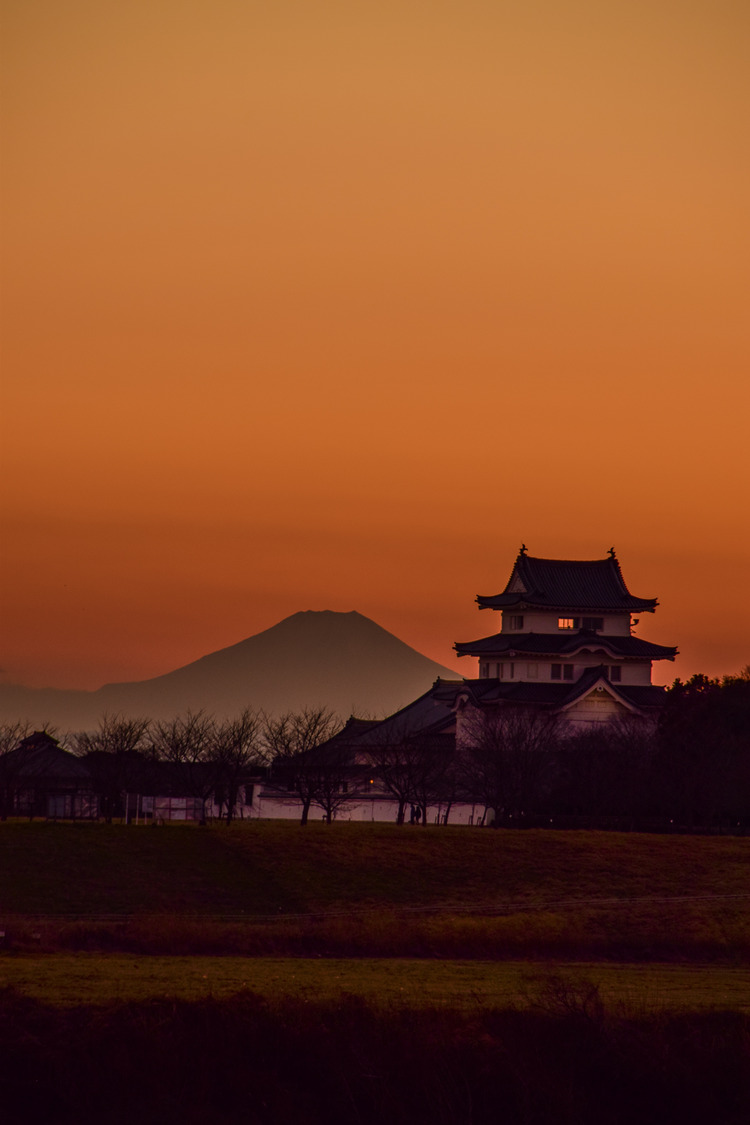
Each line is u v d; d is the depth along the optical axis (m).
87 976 31.72
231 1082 22.83
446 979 33.22
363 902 57.25
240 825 74.25
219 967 34.62
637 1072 23.12
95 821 77.94
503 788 86.25
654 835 71.81
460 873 62.56
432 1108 22.38
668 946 41.84
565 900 56.97
